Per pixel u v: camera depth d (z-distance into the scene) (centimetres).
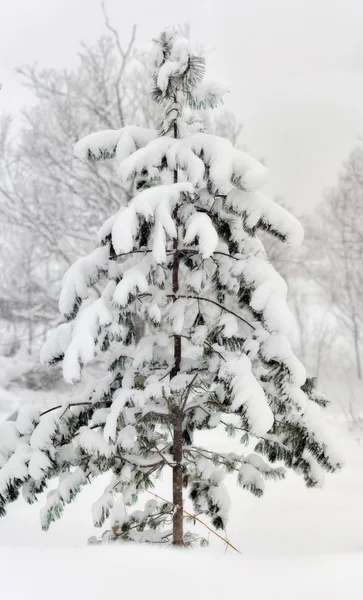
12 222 1598
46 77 1598
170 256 452
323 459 425
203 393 454
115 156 443
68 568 278
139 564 287
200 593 248
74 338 373
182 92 427
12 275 1689
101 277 424
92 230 1526
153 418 434
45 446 412
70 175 1528
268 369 438
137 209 373
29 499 431
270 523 633
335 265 2020
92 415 451
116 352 450
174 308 421
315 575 272
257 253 425
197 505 445
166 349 462
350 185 2025
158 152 405
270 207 405
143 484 425
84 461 431
